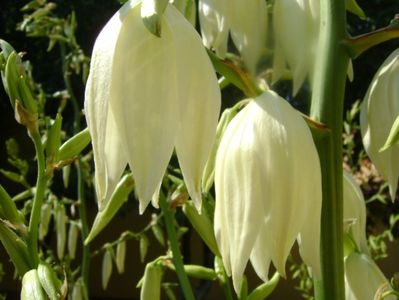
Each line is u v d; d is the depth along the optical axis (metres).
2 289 1.20
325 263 0.23
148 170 0.18
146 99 0.18
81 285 0.43
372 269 0.26
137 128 0.18
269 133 0.21
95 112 0.19
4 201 0.22
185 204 0.30
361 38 0.23
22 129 1.41
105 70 0.19
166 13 0.19
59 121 0.23
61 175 1.14
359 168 0.91
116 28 0.19
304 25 0.25
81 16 1.32
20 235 0.23
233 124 0.21
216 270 0.30
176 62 0.19
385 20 1.19
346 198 0.27
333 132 0.23
